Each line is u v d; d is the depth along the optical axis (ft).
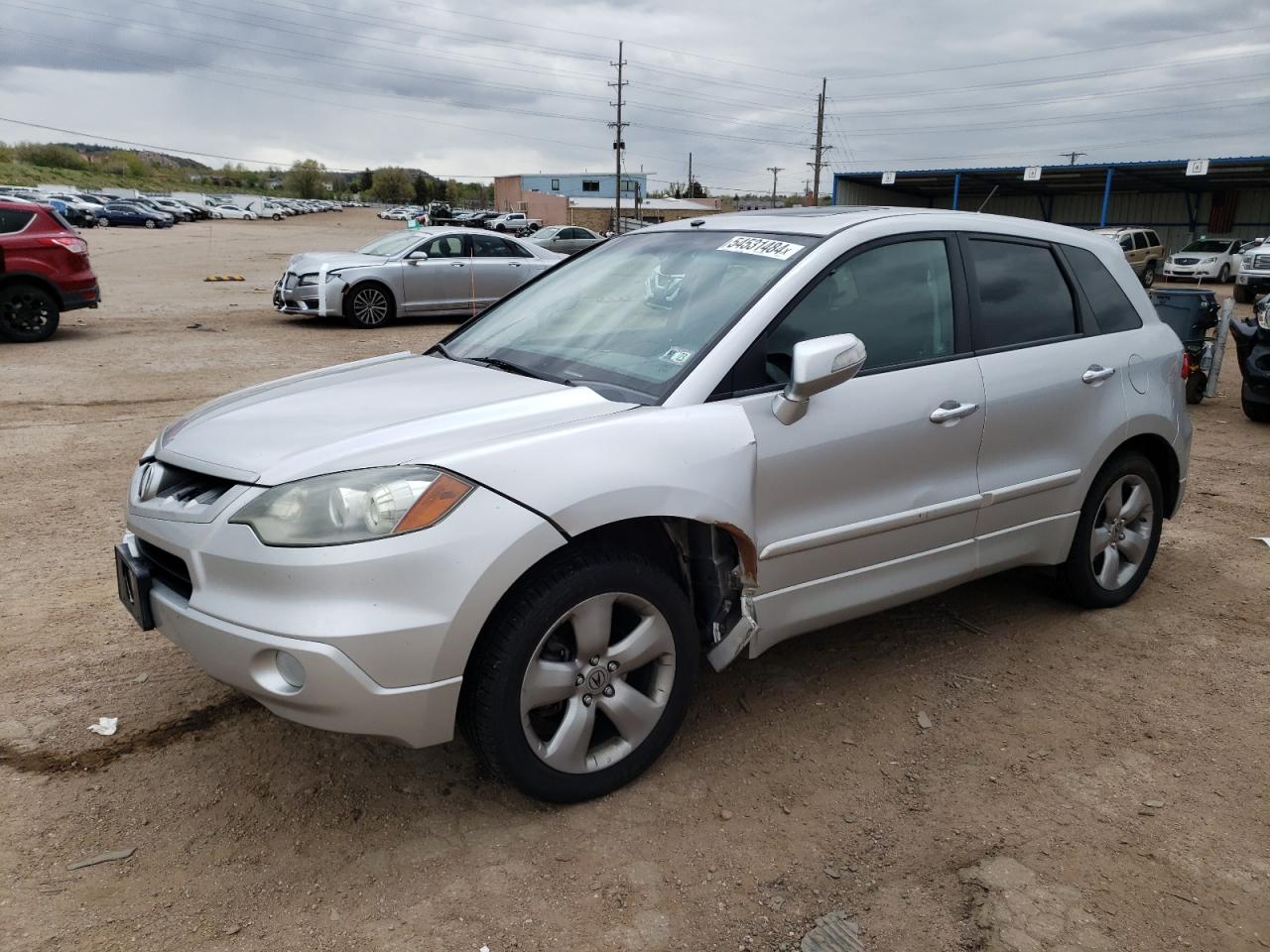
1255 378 27.81
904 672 12.28
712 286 10.97
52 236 40.86
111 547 16.46
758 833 9.08
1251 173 124.06
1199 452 24.89
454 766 10.07
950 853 8.84
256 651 8.09
